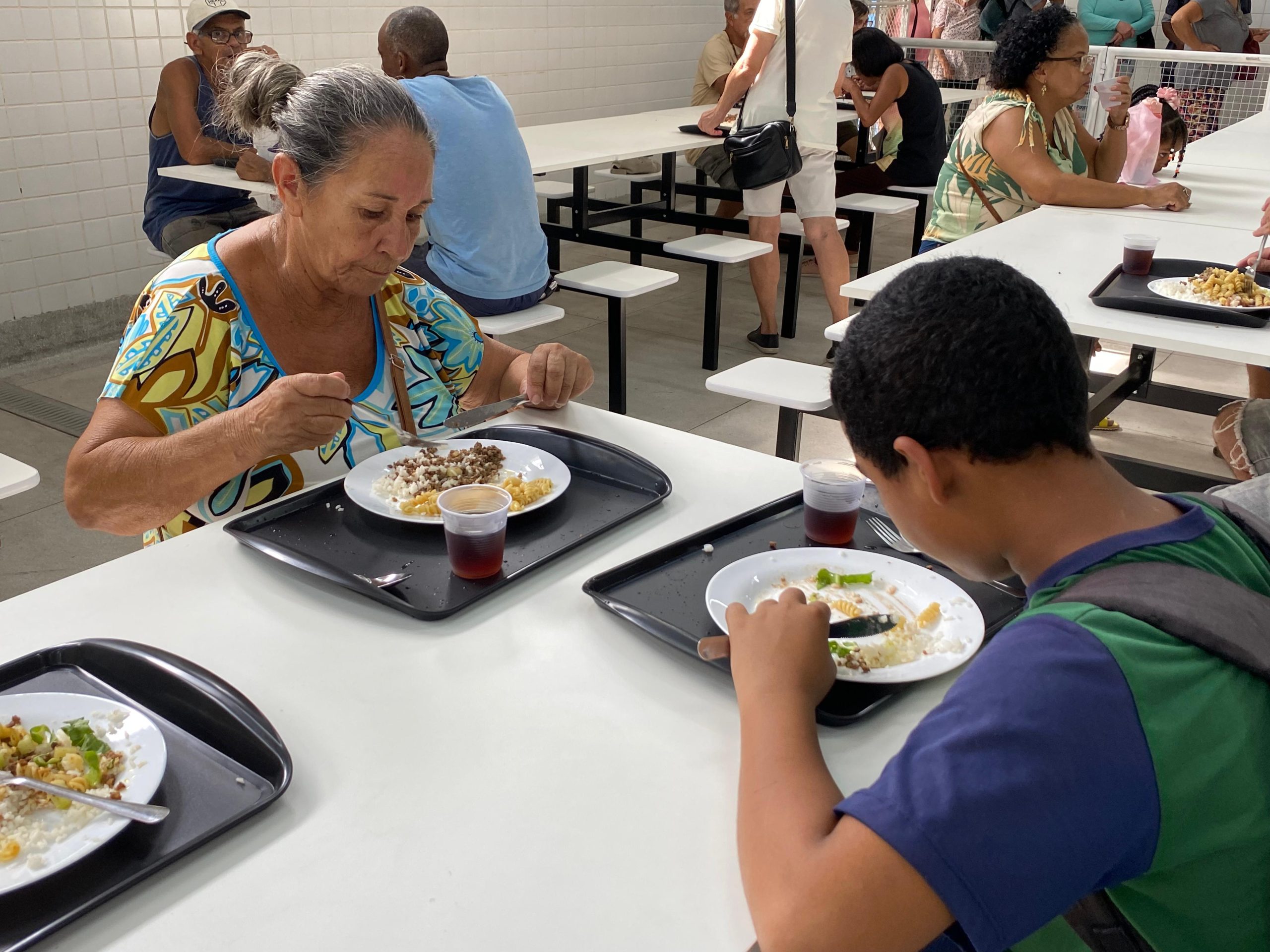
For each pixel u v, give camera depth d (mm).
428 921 803
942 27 7020
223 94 1554
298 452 1611
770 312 4699
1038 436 757
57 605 1224
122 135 4656
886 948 667
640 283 3771
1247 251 2670
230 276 1569
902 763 698
